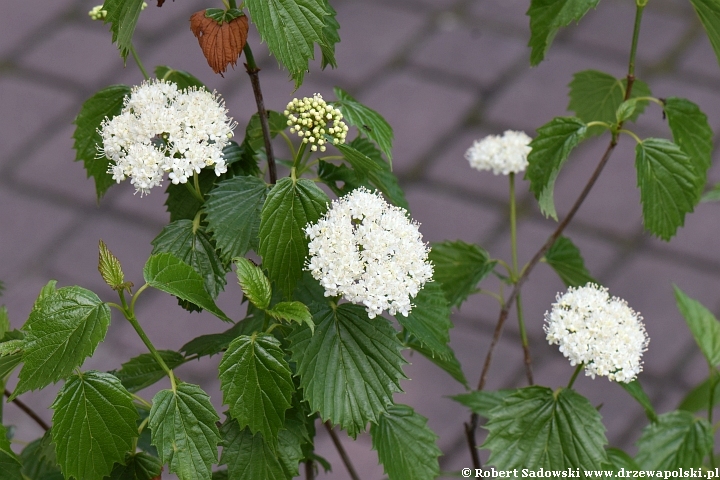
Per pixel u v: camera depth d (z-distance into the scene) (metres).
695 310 1.67
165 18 3.29
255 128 1.58
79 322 1.47
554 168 1.59
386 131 1.56
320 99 1.53
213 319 2.44
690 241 2.59
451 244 1.66
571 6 1.56
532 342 2.37
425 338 1.52
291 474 1.51
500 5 3.37
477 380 2.28
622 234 2.61
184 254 1.54
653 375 2.29
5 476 1.53
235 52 1.50
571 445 1.55
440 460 2.12
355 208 1.51
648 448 1.62
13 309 2.43
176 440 1.48
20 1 3.37
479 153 1.68
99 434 1.48
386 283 1.49
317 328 1.51
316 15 1.49
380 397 1.50
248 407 1.48
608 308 1.55
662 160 1.58
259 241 1.51
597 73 1.66
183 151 1.51
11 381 2.18
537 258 1.65
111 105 1.58
